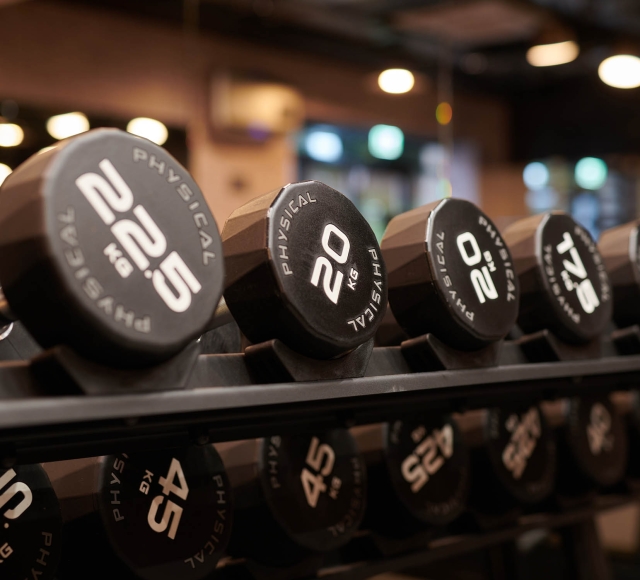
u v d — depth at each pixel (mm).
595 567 2287
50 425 1064
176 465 1271
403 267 1367
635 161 6734
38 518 1132
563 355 1595
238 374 1109
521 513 2031
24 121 4691
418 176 6672
